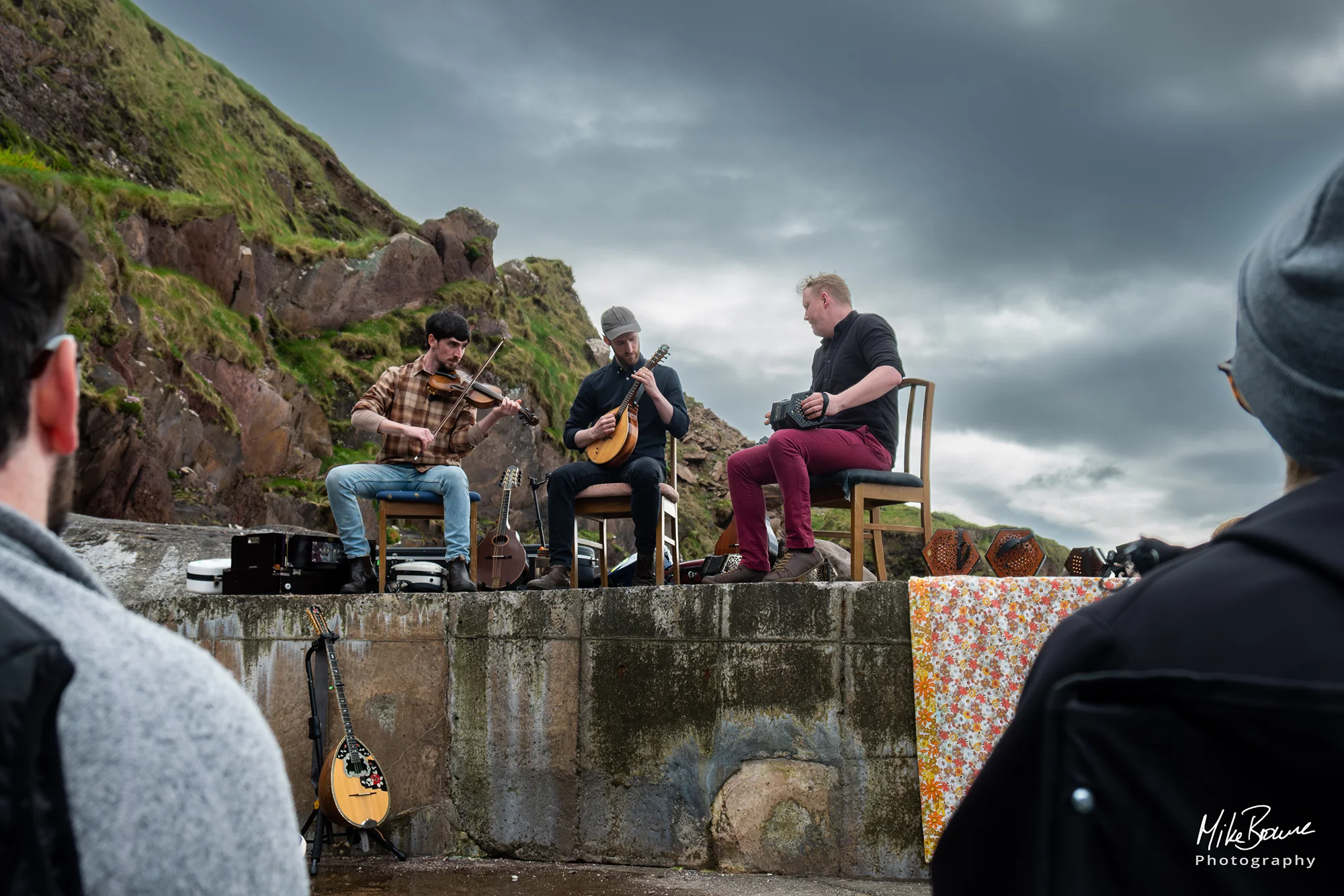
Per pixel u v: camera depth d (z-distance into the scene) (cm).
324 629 475
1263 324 71
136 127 1909
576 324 2670
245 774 65
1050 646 68
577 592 471
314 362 1653
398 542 1353
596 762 460
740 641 446
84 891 56
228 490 1314
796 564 470
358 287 1783
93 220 1263
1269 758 56
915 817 423
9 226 69
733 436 2317
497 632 479
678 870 441
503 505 659
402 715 483
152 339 1261
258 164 2273
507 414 533
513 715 473
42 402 73
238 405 1402
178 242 1447
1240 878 57
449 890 414
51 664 56
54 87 1766
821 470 483
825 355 521
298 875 69
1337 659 57
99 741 59
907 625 430
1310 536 61
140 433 1099
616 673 461
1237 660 60
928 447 503
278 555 508
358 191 2619
